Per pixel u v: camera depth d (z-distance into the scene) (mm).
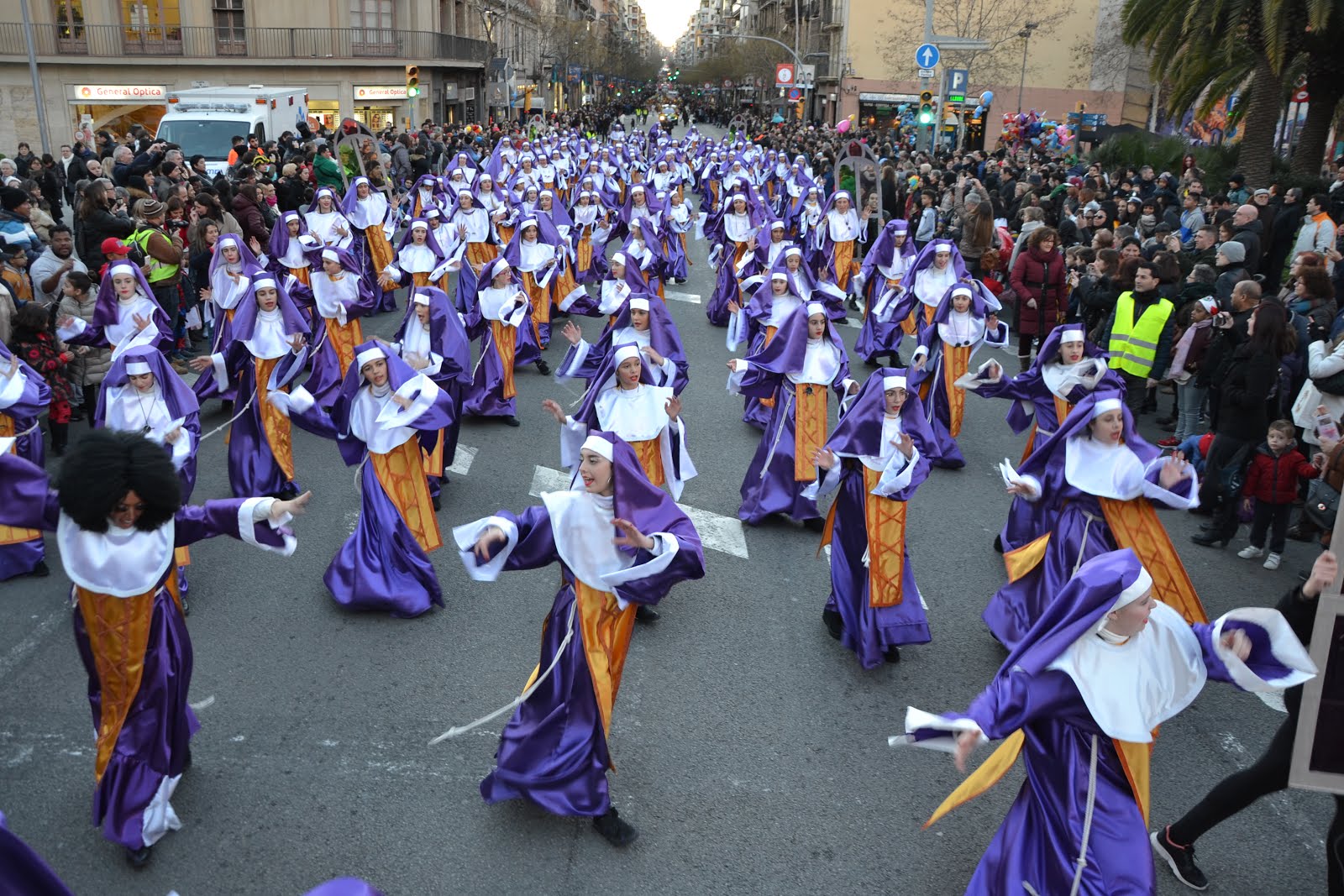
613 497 4645
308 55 43750
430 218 16188
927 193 18938
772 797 5184
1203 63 22156
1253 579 7957
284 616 6883
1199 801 5246
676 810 5055
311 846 4707
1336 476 6352
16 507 4328
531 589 7379
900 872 4688
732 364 8508
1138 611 3760
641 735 5672
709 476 9828
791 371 8297
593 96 107875
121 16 42094
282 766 5273
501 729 5660
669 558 4508
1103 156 25453
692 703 6008
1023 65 44094
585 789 4688
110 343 8656
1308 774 2879
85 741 5441
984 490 9750
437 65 46531
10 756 5293
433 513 7215
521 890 4488
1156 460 5754
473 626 6824
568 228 18188
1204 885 4602
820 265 16250
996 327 10414
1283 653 3691
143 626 4457
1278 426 7879
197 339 13688
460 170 24750
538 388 12797
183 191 13688
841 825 4992
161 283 12039
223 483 9352
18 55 40938
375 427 6879
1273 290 14242
